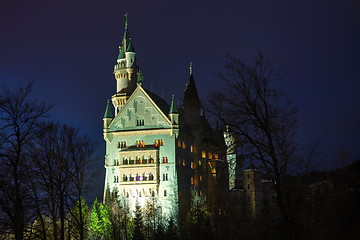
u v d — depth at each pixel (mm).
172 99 149375
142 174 145625
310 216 43750
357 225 44750
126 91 170500
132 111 152125
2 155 51219
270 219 41500
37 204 58219
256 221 42594
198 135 153625
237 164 42094
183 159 151375
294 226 40375
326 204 45156
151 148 146000
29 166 58656
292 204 40562
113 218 119375
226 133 42344
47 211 64000
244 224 47062
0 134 51969
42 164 60688
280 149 39812
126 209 132625
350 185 47688
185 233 81688
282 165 40062
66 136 66500
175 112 147750
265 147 40938
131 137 150875
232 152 42500
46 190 61000
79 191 67562
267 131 39906
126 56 172500
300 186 41281
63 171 64438
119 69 172500
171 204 140875
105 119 153750
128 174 146875
